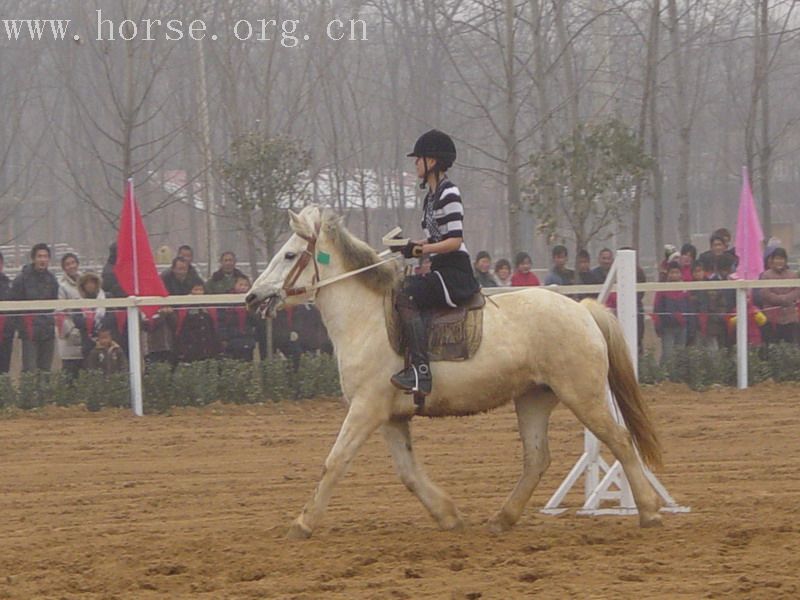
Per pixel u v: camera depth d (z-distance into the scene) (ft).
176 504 36.70
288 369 57.62
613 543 28.76
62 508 36.47
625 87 114.32
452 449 45.98
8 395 54.44
